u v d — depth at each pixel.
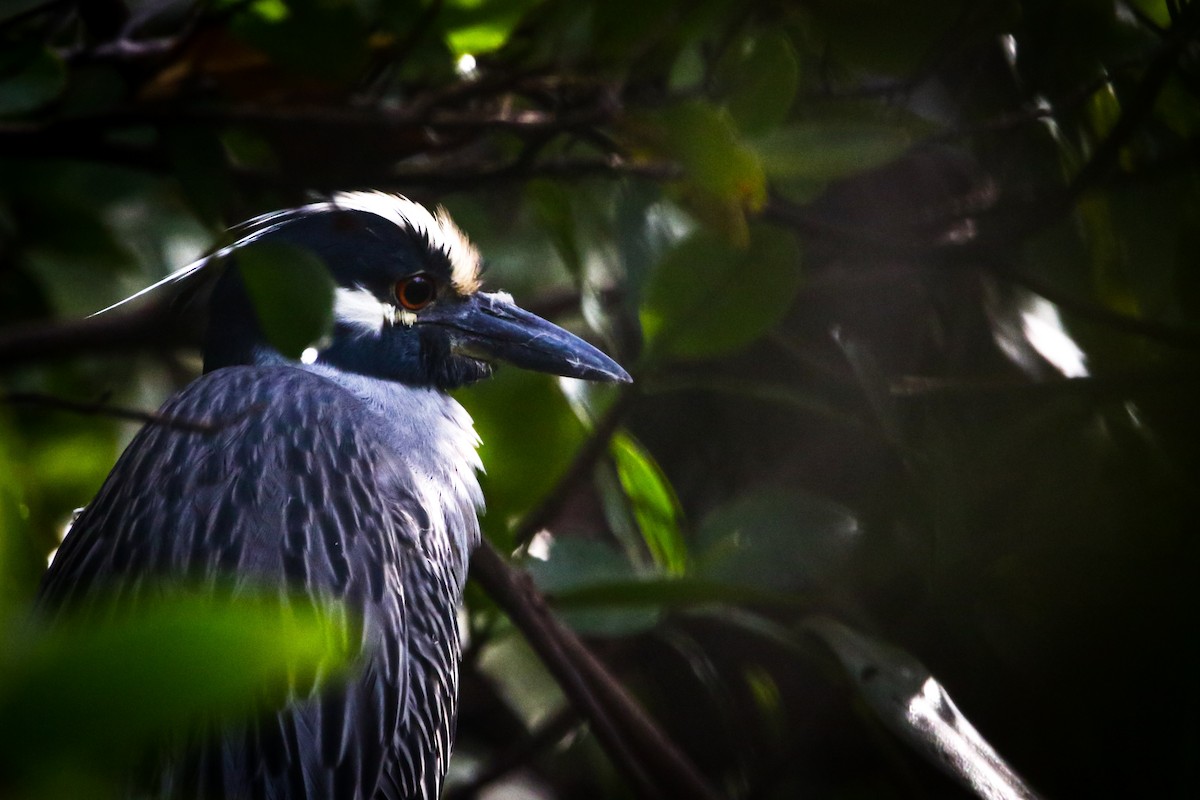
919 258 7.89
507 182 7.42
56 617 6.31
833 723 9.04
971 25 7.40
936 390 8.20
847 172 6.77
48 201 8.85
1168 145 8.23
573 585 7.15
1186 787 8.06
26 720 2.06
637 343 9.07
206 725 5.66
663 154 6.35
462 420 8.22
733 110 6.74
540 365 7.88
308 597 5.94
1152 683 8.12
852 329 8.85
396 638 6.42
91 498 7.89
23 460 6.73
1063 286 8.23
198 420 6.94
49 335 8.95
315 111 7.02
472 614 7.41
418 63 7.61
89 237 9.02
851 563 8.21
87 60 7.26
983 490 8.23
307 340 5.27
